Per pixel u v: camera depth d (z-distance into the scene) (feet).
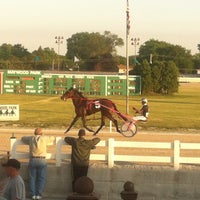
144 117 84.17
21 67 445.78
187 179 51.93
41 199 51.85
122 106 164.66
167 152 65.57
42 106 159.84
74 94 83.71
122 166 52.54
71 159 51.80
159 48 647.15
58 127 105.09
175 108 166.09
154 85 244.83
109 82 225.97
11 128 101.60
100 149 66.08
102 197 52.42
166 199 52.08
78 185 20.83
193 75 556.51
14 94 214.90
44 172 51.47
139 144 52.80
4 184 30.22
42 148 51.11
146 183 52.21
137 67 246.06
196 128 107.34
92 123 111.34
